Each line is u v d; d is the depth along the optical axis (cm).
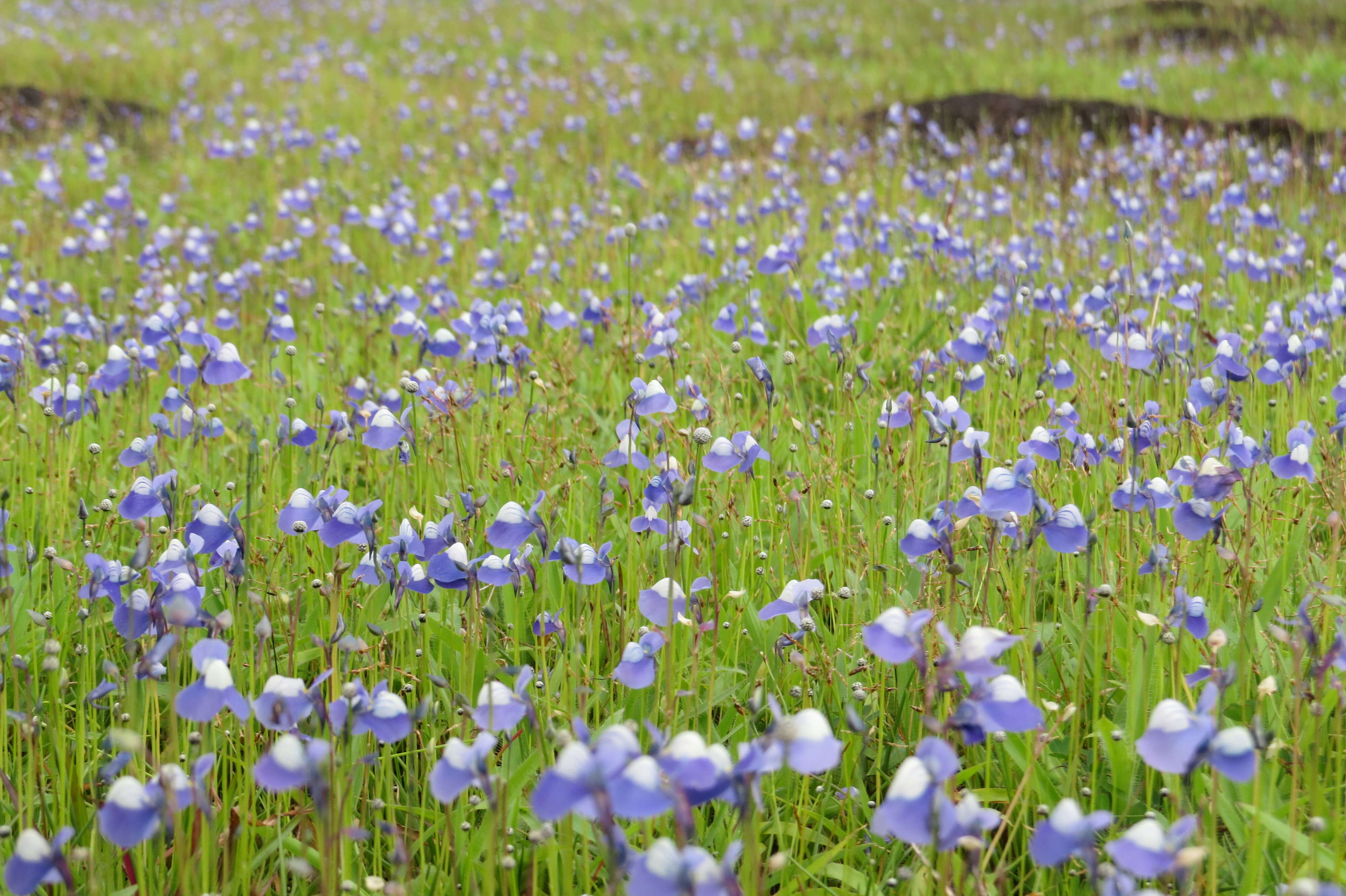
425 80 1919
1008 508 282
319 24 2419
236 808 268
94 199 1064
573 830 276
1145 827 182
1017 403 496
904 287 745
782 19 2506
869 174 1127
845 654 336
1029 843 252
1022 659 315
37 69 1817
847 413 507
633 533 352
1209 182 922
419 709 231
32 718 274
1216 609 344
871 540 392
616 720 307
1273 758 266
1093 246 841
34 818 282
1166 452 432
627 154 1384
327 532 295
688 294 686
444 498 336
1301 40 1962
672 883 171
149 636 277
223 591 345
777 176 1008
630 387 568
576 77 1864
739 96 1730
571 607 375
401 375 570
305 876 211
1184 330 552
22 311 622
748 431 488
